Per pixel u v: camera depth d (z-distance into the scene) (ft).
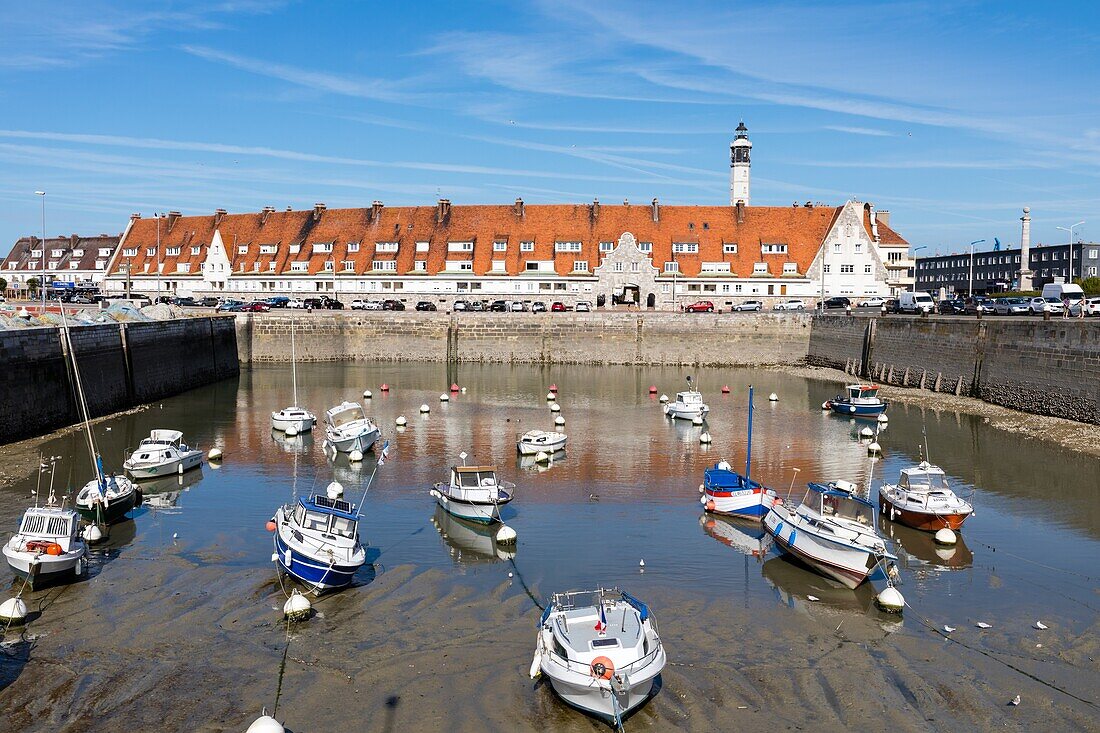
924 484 110.11
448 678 66.44
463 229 350.84
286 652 70.49
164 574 86.89
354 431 145.18
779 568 91.50
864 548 83.71
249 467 135.44
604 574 89.04
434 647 71.51
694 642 72.84
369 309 305.32
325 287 349.00
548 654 63.77
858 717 61.21
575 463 139.74
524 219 350.43
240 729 59.57
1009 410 180.24
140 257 384.88
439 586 84.94
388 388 229.45
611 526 105.91
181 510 110.42
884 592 80.23
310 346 294.46
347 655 70.03
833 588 85.76
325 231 363.35
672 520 108.58
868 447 151.64
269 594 82.07
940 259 592.19
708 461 141.49
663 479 129.39
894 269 376.68
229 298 334.44
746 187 448.65
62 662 68.44
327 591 82.43
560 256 337.11
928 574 89.81
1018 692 64.54
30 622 75.51
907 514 105.50
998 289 473.67
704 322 292.61
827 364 279.49
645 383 244.63
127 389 193.67
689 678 66.54
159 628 74.49
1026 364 177.17
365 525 105.29
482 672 67.36
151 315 250.98
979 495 118.62
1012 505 113.91
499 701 63.21
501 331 296.51
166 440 135.95
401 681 65.92
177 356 223.30
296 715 61.26
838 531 89.35
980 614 79.36
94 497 101.14
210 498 116.47
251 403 202.69
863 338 255.91
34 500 111.04
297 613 76.28
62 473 126.52
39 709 61.72
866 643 73.00
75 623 75.36
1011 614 79.30
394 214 362.33
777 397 215.10
